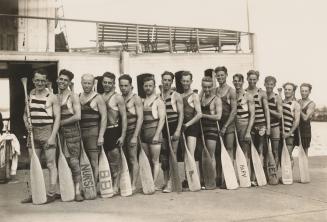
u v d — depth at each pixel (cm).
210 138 560
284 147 608
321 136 1752
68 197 482
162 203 470
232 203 470
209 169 561
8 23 1162
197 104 546
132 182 533
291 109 609
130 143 520
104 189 504
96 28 1090
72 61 1028
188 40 1336
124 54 1076
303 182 614
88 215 411
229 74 1217
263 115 590
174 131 539
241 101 574
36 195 467
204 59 1188
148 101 530
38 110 473
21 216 406
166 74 537
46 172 720
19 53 983
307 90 628
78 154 489
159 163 538
